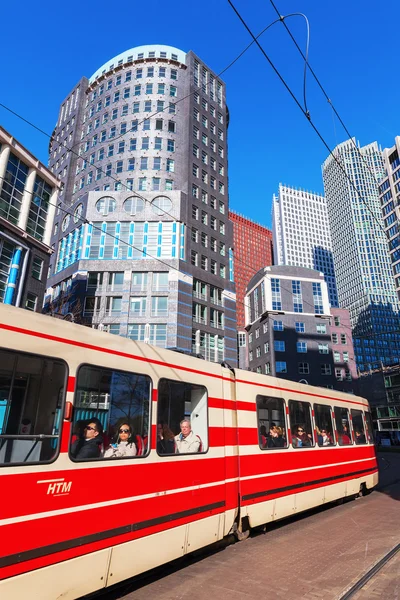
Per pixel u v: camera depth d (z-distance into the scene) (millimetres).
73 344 4891
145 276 40062
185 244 42500
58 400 4555
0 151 22859
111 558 4758
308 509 9938
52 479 4270
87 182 49781
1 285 22188
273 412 8992
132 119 49969
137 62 52969
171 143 49000
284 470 8773
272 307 59375
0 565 3660
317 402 11047
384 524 9305
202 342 41219
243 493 7449
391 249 79625
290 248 183750
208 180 49656
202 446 6727
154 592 5340
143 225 42156
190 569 6289
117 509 4945
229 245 49438
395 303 149875
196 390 6922
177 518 5855
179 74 53125
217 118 54906
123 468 5145
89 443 4797
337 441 11648
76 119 55562
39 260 25188
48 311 35219
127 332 38125
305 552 7133
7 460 3932
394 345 145375
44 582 3996
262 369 59281
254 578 5852
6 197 22984
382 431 59094
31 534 3957
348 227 161750
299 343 58250
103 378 5191
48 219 25969
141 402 5711
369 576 5871
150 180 46406
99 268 40031
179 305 39344
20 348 4285
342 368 62406
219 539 6754
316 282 62406
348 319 65312
